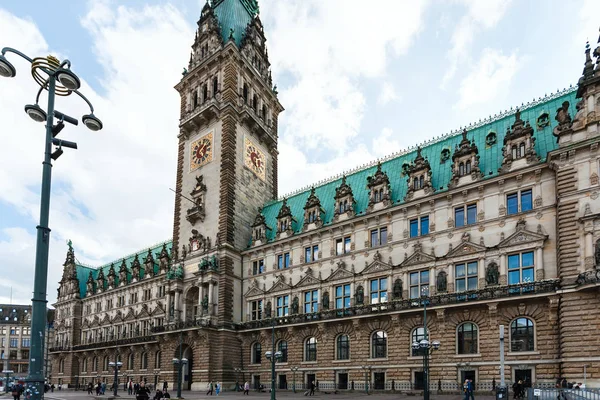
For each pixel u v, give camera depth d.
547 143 49.75
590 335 39.12
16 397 45.88
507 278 47.59
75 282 121.00
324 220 68.50
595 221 40.91
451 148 60.22
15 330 181.38
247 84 86.62
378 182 61.41
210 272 71.06
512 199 49.72
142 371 87.56
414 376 51.09
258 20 97.31
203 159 81.94
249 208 80.38
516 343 45.03
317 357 60.50
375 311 54.78
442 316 49.62
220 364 67.31
